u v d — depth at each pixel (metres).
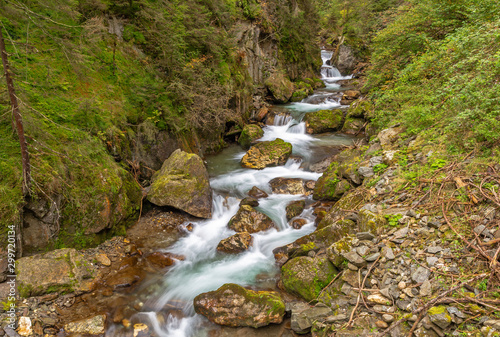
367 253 4.05
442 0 8.57
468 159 4.54
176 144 8.45
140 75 7.99
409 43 9.59
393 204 4.75
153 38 8.50
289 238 6.07
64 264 4.68
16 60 5.73
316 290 4.24
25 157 4.46
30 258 4.55
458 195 4.11
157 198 6.67
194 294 4.73
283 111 13.09
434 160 4.98
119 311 4.36
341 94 15.88
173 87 8.32
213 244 6.08
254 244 5.95
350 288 3.86
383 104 9.15
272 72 15.02
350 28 22.09
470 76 5.13
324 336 3.49
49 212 4.94
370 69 11.88
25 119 4.84
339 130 11.75
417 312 3.08
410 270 3.58
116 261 5.34
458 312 2.88
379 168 5.96
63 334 3.88
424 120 6.29
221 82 10.21
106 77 7.25
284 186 7.79
